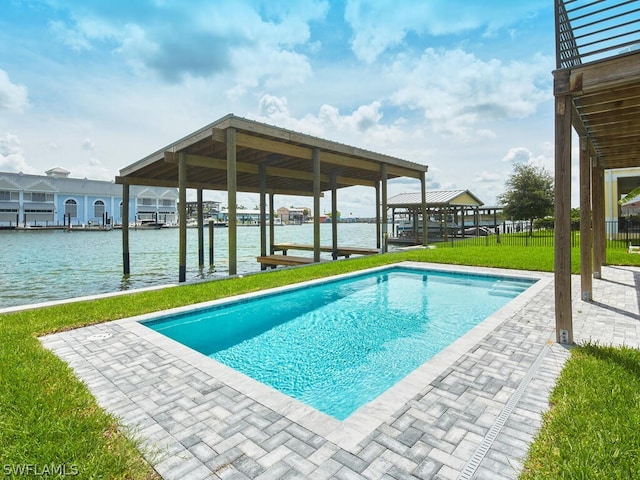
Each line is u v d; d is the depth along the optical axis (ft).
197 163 35.17
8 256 63.77
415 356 15.29
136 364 11.53
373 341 17.07
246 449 7.09
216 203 274.36
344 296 25.96
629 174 54.49
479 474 6.23
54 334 14.58
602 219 29.66
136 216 197.36
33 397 8.96
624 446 6.55
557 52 12.70
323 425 7.89
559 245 12.70
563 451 6.55
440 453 6.82
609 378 9.41
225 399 9.19
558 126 12.59
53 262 56.03
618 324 14.71
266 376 13.43
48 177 167.94
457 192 82.74
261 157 39.27
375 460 6.67
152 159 36.96
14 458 6.59
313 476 6.28
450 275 31.12
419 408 8.45
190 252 73.31
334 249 50.08
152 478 6.31
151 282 39.60
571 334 12.60
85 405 8.70
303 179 52.65
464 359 11.32
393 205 81.61
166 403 8.99
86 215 179.42
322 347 16.33
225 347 16.39
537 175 82.12
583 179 18.67
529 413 8.15
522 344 12.61
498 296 25.41
